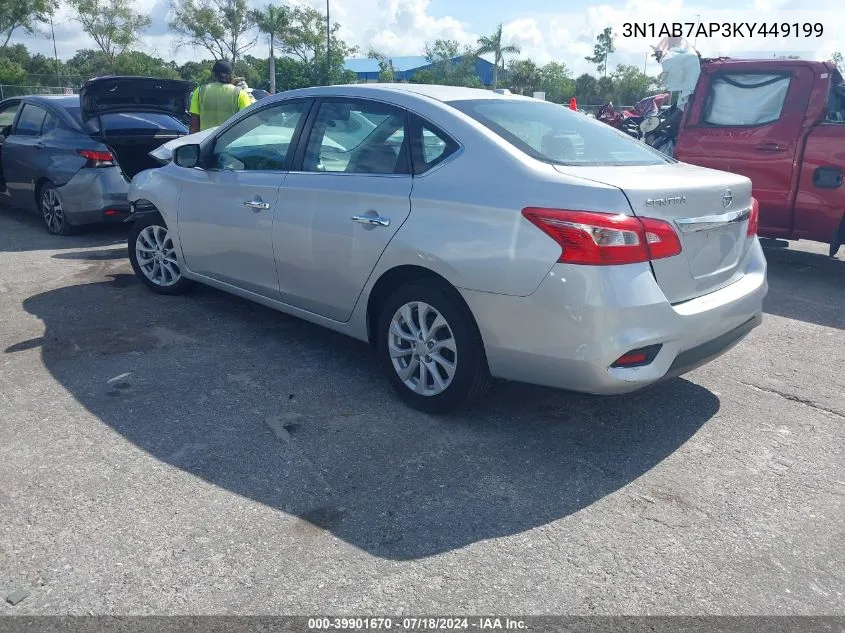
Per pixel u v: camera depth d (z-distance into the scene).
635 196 3.07
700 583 2.58
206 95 8.23
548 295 3.12
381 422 3.72
